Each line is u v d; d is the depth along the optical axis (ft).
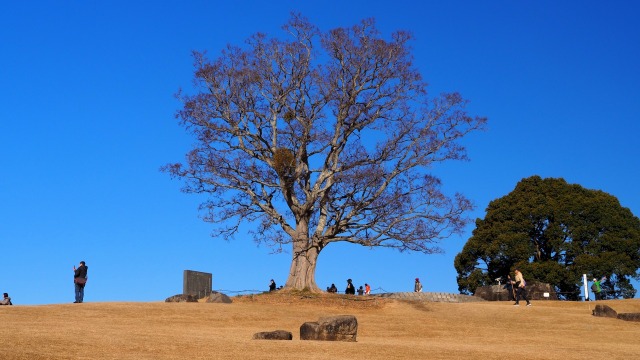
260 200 165.37
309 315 132.05
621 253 226.79
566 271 224.12
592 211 229.66
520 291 153.38
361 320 129.39
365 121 159.84
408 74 159.74
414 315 137.59
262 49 162.61
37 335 80.79
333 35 158.10
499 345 99.14
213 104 163.53
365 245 159.02
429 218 159.12
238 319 121.70
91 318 112.57
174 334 91.86
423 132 160.04
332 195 158.10
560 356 85.25
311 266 159.53
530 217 234.17
